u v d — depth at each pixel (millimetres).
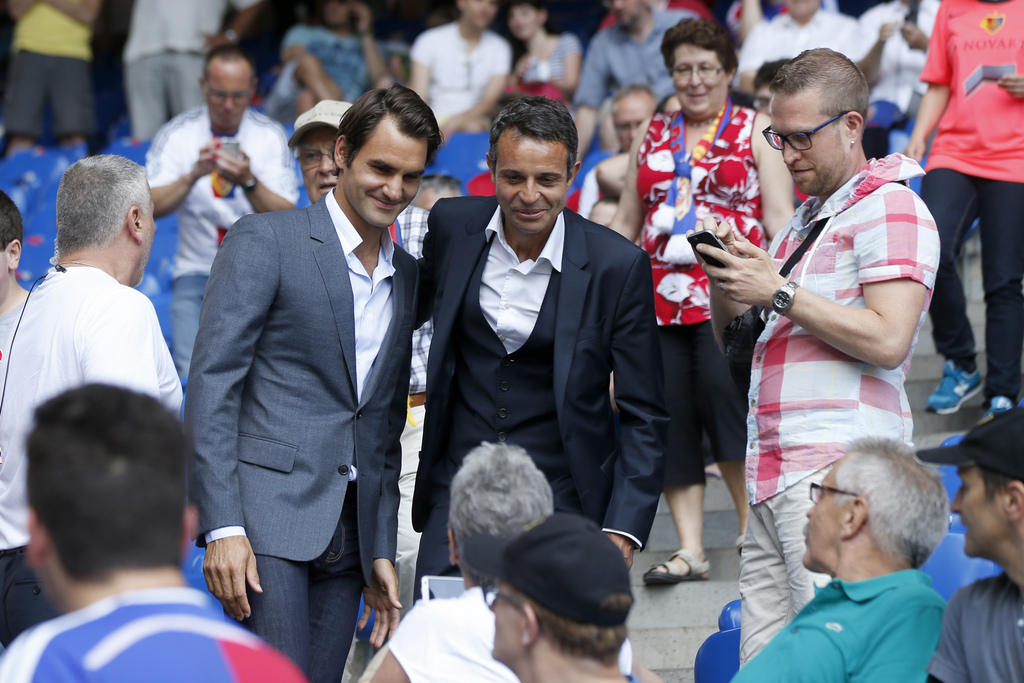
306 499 8188
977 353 15430
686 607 12422
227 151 14648
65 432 4184
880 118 18891
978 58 13492
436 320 8805
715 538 13758
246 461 8133
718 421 12602
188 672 3822
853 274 8172
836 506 6789
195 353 8008
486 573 5465
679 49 12609
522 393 8648
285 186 16641
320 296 8328
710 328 12688
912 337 7863
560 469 8633
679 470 12664
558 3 34531
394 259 8930
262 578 7941
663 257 12711
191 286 16312
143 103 26547
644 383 8664
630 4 21609
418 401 11594
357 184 8180
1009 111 13312
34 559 4293
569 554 5121
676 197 12664
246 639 4105
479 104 24844
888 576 6680
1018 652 6062
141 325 7855
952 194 13438
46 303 7969
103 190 8188
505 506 6434
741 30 21766
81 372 7699
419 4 37406
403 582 11406
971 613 6293
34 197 26688
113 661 3805
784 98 8281
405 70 28859
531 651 5199
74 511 4059
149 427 4266
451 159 23641
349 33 27594
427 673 6430
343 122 8289
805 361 8258
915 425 14398
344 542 8656
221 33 27016
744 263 7926
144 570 4141
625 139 17359
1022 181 13141
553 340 8500
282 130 16906
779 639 6887
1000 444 6090
